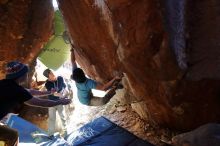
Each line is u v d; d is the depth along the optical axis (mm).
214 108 4816
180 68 4461
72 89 8406
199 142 4129
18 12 6680
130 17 4207
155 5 3914
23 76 4055
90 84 5391
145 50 4387
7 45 6809
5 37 6711
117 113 6773
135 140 5711
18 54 7043
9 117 6691
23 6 6688
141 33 4238
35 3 6918
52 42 7562
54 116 6336
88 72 7129
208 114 4934
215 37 4617
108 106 7164
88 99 5559
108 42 5586
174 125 5562
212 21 4691
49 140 6074
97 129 6164
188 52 4715
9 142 4477
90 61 6547
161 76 4613
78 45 6543
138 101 5809
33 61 7543
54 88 6141
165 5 3939
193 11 4805
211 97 4688
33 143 5980
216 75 4438
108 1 4258
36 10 6973
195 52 4676
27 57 7219
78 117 7281
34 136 6164
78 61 7301
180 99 4844
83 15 5688
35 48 7285
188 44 4738
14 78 3955
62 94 6152
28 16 6895
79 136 6039
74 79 5449
